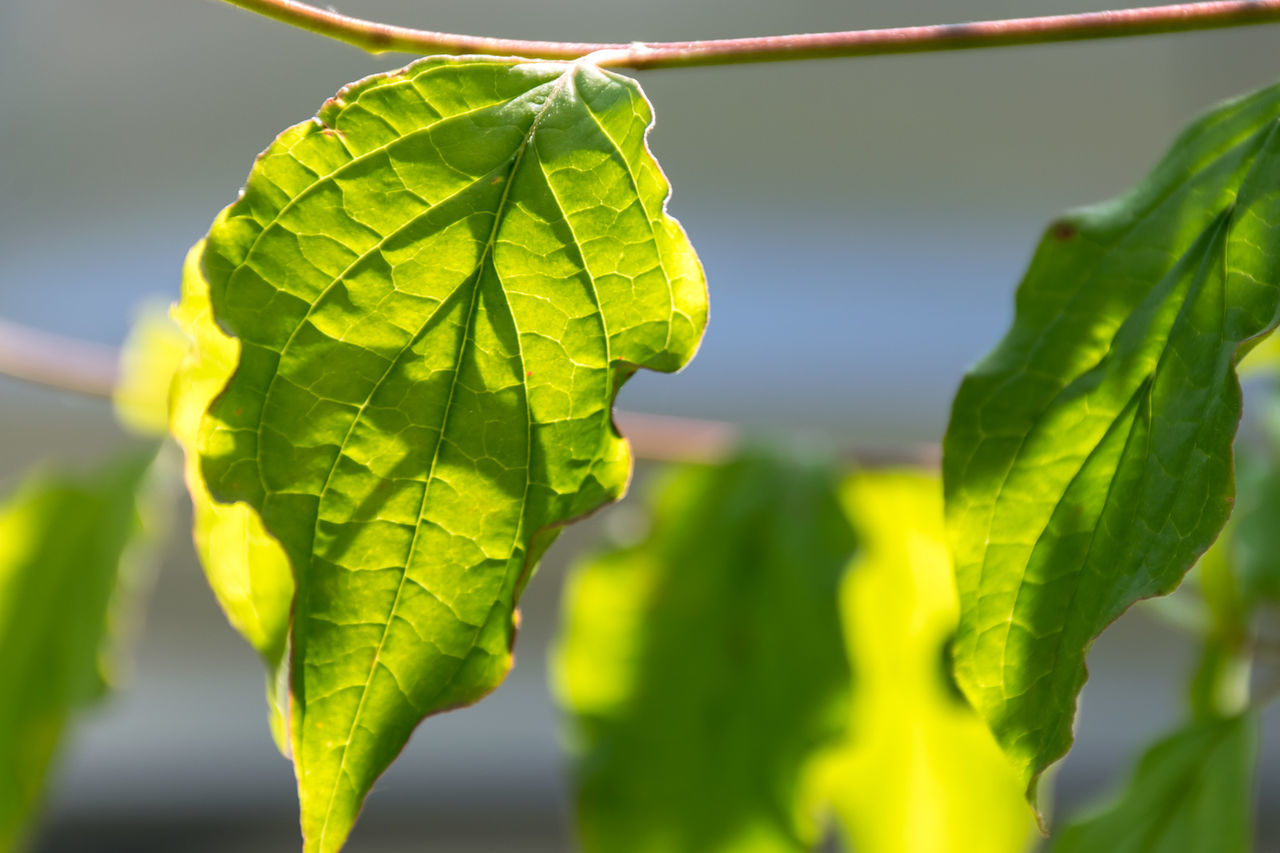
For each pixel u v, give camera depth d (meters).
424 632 0.47
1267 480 0.58
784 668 0.60
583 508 0.47
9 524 0.62
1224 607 0.57
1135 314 0.48
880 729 0.62
